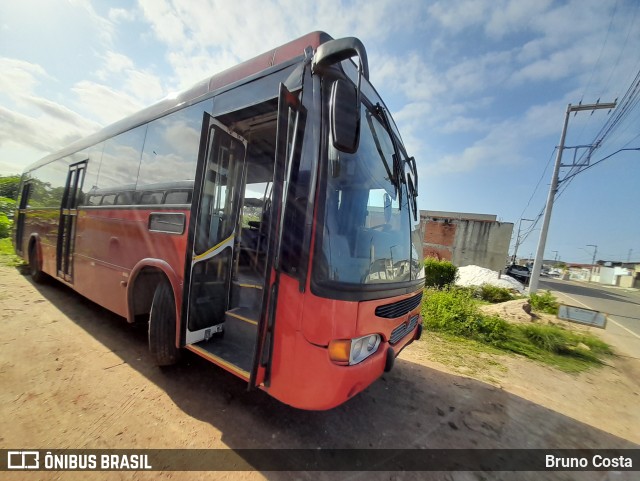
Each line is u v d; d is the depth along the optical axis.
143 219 3.35
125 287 3.49
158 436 2.28
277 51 2.64
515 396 3.61
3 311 4.44
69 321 4.32
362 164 2.45
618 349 6.35
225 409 2.68
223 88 2.88
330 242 2.06
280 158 2.05
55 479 1.82
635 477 2.41
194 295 2.74
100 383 2.88
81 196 4.62
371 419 2.81
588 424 3.16
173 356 3.05
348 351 2.04
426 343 5.27
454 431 2.79
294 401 2.02
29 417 2.32
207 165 2.75
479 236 25.89
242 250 4.43
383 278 2.49
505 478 2.27
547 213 13.18
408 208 3.22
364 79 2.72
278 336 2.09
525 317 7.48
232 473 2.02
